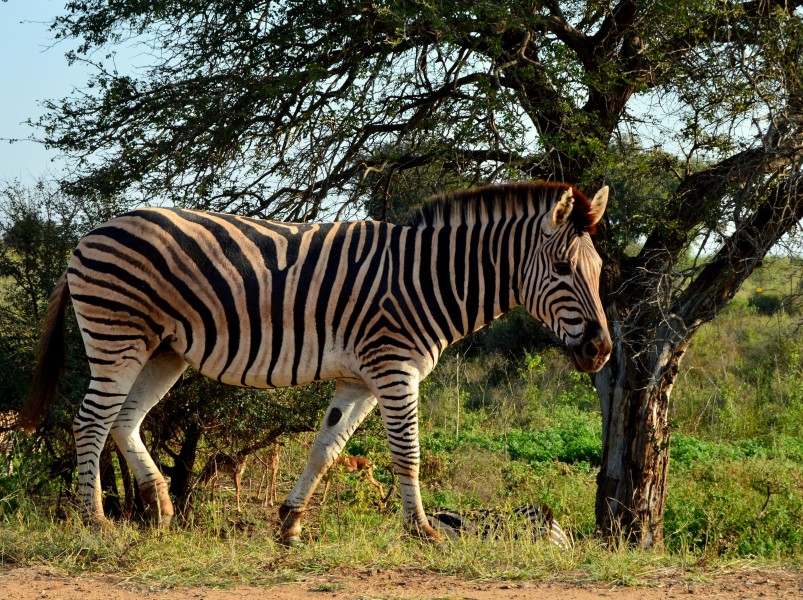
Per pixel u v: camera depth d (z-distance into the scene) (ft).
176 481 35.01
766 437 55.67
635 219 35.32
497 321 77.25
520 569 19.90
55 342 24.58
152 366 24.94
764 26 32.55
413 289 23.81
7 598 16.99
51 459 31.94
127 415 24.57
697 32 33.14
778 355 72.38
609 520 36.22
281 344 23.36
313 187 35.19
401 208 40.32
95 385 23.16
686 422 60.29
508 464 47.67
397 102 36.37
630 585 18.85
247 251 23.39
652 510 36.19
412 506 23.67
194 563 19.77
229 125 34.35
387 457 40.50
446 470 46.44
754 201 32.48
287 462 45.55
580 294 23.89
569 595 17.75
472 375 72.64
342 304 23.44
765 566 21.26
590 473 47.47
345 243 23.98
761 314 93.56
